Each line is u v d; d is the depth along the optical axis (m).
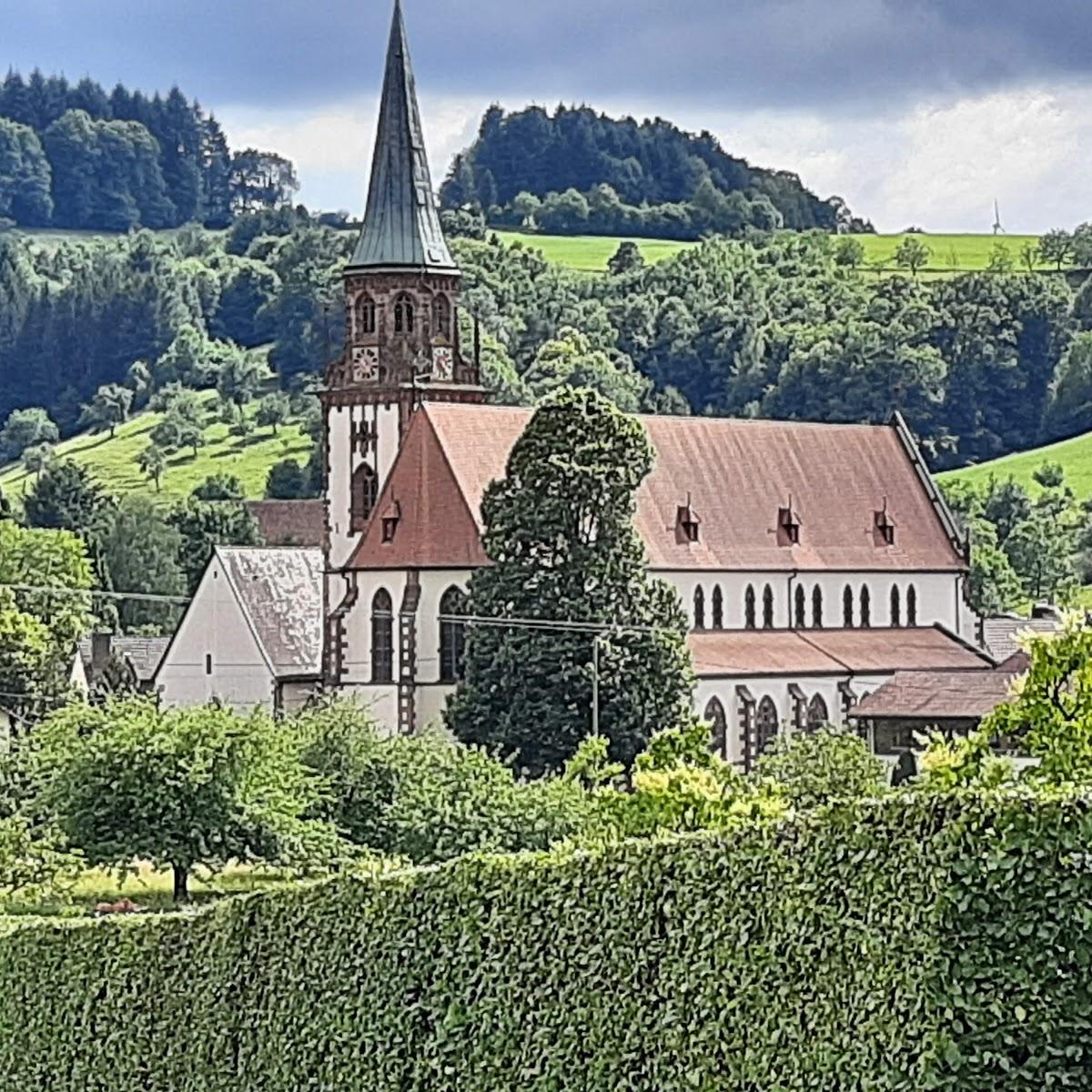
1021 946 67.44
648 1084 80.62
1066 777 99.25
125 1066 115.88
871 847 71.81
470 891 91.50
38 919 128.88
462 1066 91.12
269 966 105.44
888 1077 70.25
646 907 81.06
